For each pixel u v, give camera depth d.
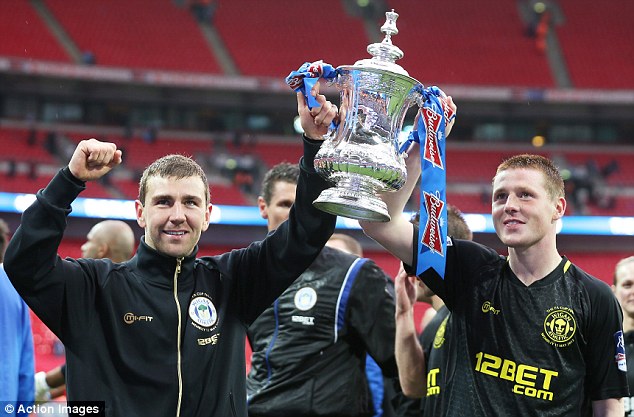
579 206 24.09
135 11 29.86
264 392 3.77
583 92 27.38
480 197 25.77
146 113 28.64
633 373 4.03
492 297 2.92
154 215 2.65
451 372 2.97
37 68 25.34
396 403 4.29
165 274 2.71
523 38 30.52
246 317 2.88
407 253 2.99
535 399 2.81
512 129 29.58
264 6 31.05
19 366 4.01
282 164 4.12
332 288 3.84
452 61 29.48
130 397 2.60
